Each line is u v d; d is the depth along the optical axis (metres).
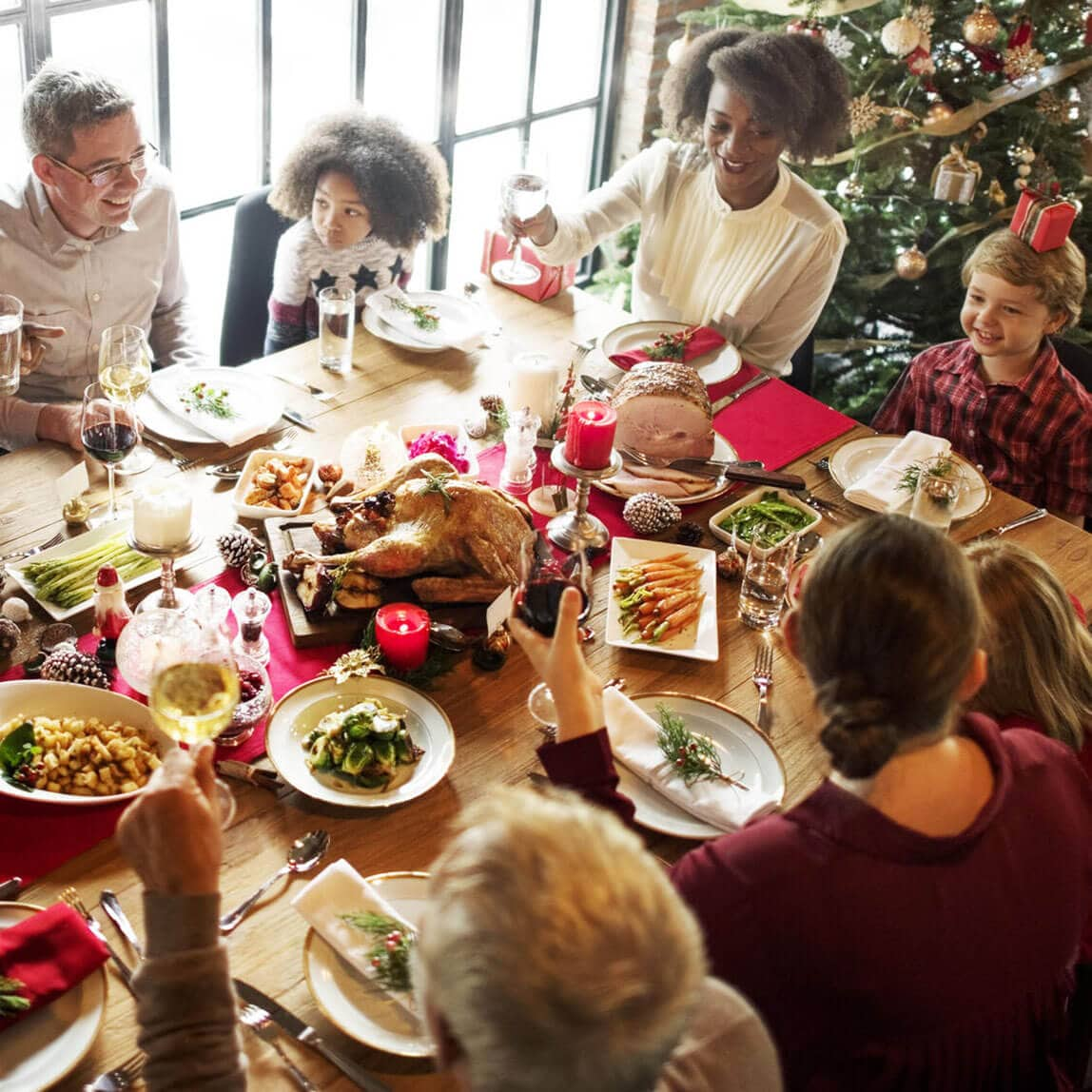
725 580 2.23
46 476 2.28
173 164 3.78
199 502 2.26
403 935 1.41
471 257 4.76
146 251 2.96
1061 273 2.70
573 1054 0.69
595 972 0.69
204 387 2.50
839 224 3.23
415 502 2.04
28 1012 1.33
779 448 2.62
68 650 1.80
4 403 2.38
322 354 2.71
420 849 1.63
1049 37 3.76
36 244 2.78
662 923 0.72
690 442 2.49
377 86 4.16
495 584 2.03
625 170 3.39
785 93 2.99
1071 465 2.85
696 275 3.35
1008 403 2.86
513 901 0.70
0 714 1.69
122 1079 1.28
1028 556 1.75
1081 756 1.72
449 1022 0.73
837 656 1.10
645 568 2.16
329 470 2.31
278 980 1.43
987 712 1.73
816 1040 1.12
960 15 3.73
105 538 2.09
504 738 1.84
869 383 4.31
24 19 3.21
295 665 1.93
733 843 1.12
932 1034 1.10
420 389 2.69
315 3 3.84
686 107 3.22
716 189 3.24
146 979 0.98
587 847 0.73
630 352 2.88
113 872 1.54
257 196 3.23
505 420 2.55
